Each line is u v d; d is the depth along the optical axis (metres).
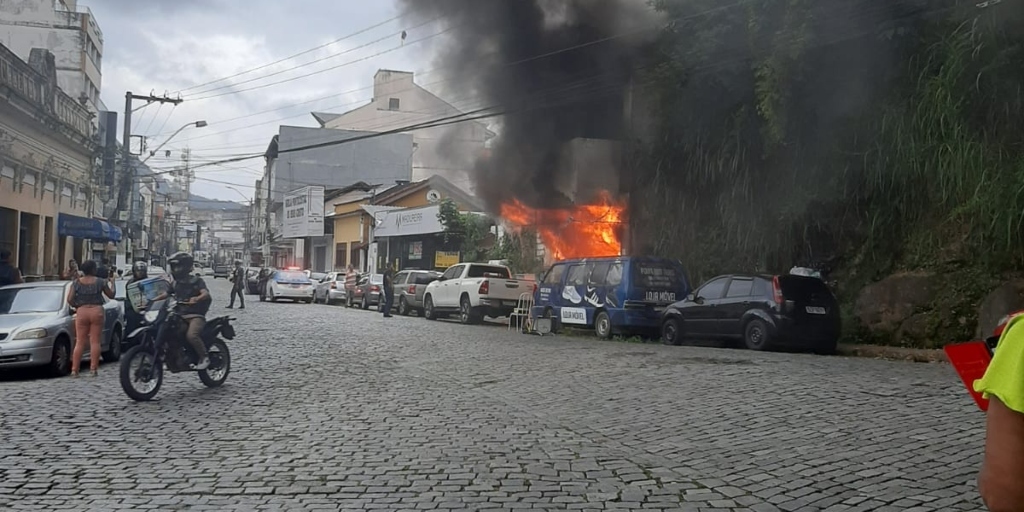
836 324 15.56
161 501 5.61
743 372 11.73
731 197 19.38
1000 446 2.16
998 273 14.80
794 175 17.88
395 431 7.96
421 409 9.19
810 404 9.04
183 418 8.68
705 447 7.21
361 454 6.98
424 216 39.28
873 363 12.85
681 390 10.26
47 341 12.14
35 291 13.45
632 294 18.19
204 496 5.74
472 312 24.70
